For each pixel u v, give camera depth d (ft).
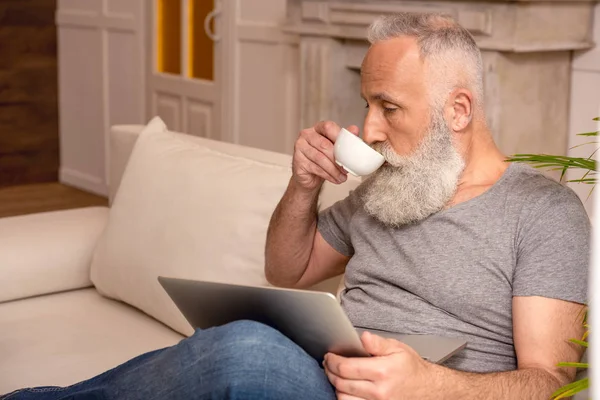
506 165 6.31
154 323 8.40
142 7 18.93
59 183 22.30
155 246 8.19
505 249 5.88
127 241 8.48
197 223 7.94
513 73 11.46
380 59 6.24
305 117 14.20
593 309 2.84
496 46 11.08
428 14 6.35
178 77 18.17
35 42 21.53
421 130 6.18
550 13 11.25
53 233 9.23
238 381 5.04
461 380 5.23
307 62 13.99
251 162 8.21
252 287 5.23
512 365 5.96
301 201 7.01
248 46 16.10
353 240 6.81
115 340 7.94
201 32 17.49
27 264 8.90
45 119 21.94
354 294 6.65
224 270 7.68
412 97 6.14
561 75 12.10
